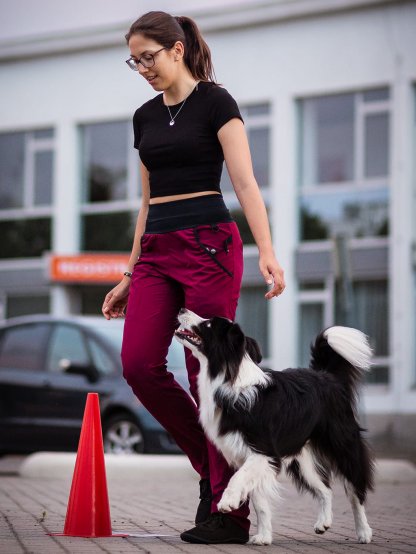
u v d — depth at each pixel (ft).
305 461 21.54
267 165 71.82
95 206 78.43
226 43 72.49
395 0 66.74
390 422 63.62
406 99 66.69
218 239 19.52
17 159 81.20
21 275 80.12
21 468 41.29
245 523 19.81
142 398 20.07
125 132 77.56
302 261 69.87
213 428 19.49
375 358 67.56
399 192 66.64
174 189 19.66
